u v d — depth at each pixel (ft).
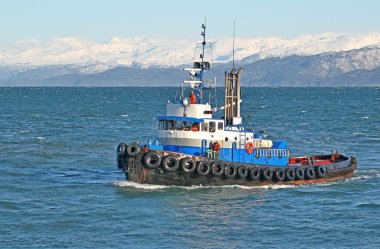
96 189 355.15
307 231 279.69
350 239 269.03
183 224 288.92
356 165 409.28
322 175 374.43
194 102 355.97
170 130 355.97
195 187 350.64
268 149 366.63
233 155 358.23
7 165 441.68
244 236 273.33
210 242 265.75
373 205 323.16
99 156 491.31
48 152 509.35
